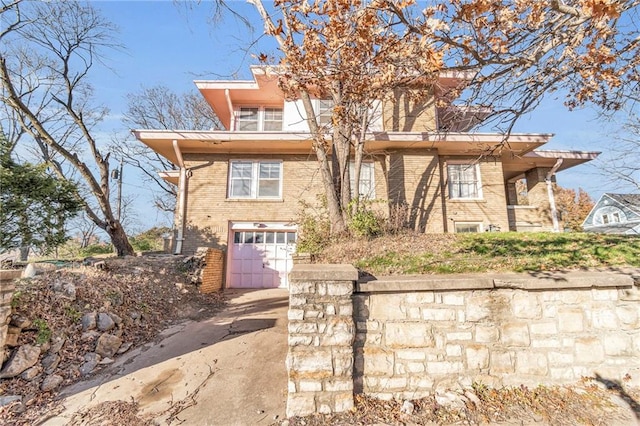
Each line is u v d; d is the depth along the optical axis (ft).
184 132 35.76
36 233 24.90
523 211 41.09
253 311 24.25
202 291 29.55
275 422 11.33
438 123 39.50
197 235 36.94
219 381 13.74
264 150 38.93
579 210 88.12
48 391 13.24
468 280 12.98
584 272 14.53
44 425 11.40
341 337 11.94
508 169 45.09
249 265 37.60
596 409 11.45
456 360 12.58
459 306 12.94
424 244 21.90
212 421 11.45
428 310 12.83
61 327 16.15
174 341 17.99
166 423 11.36
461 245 20.84
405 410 11.48
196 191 37.96
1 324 13.58
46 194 25.36
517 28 12.89
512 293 13.17
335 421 11.17
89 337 16.52
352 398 11.69
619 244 18.49
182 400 12.59
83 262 26.40
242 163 39.27
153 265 28.78
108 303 19.29
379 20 12.85
